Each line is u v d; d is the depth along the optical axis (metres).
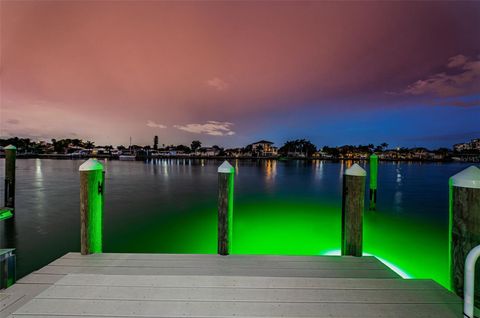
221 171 3.81
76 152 147.38
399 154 149.12
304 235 8.09
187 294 2.30
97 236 3.86
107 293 2.30
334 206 13.42
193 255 3.83
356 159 151.25
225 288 2.40
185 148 181.50
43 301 2.17
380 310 2.12
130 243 7.61
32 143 150.75
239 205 13.70
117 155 134.00
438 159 138.50
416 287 2.49
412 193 17.97
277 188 20.80
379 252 6.74
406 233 8.45
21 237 7.90
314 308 2.13
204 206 12.96
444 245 7.27
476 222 2.01
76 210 11.47
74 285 2.41
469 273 1.58
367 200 14.64
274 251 6.60
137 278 2.54
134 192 17.55
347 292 2.38
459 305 2.20
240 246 6.99
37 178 25.23
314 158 149.88
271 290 2.38
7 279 2.84
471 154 126.62
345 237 3.84
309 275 3.27
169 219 10.43
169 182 23.86
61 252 6.80
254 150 174.62
